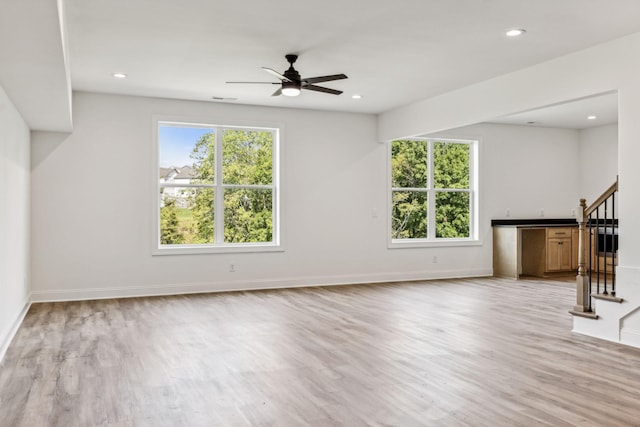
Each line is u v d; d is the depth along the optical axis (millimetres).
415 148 9047
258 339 4770
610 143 9492
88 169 6934
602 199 4930
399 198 8922
